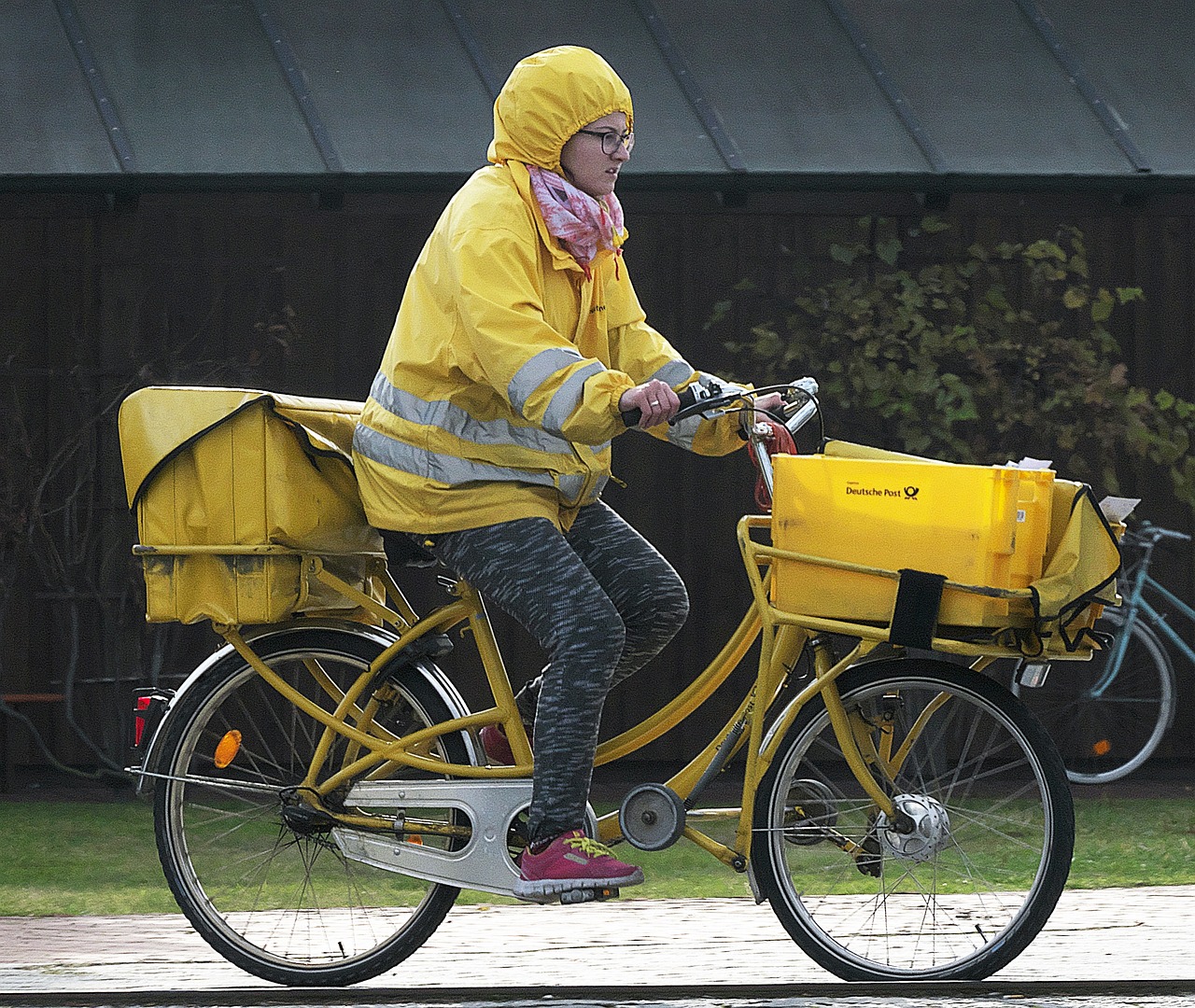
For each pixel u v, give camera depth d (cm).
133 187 2645
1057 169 2755
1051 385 3016
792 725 1463
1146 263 3153
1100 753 3034
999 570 1385
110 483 3038
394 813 1497
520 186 1413
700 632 3081
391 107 2778
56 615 3042
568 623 1401
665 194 2802
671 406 1336
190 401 1468
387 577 1587
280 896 1547
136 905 2009
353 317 3095
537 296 1388
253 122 2728
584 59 1417
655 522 3112
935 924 1498
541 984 1541
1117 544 1395
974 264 3016
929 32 3003
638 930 1836
